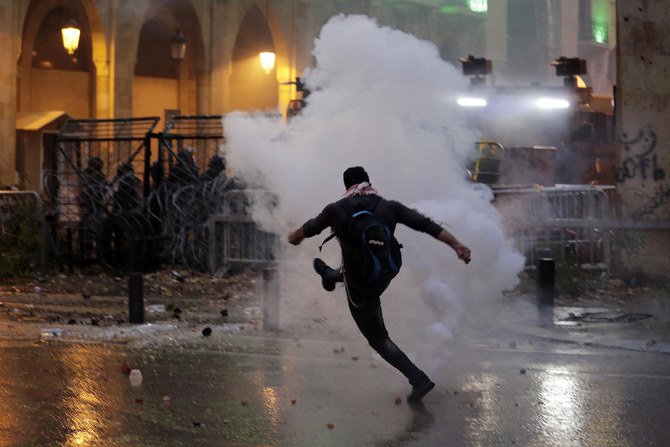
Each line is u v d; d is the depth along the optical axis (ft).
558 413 43.83
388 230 43.96
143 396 46.98
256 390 48.29
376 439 39.78
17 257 98.78
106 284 94.12
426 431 40.93
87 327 66.80
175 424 41.93
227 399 46.42
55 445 38.73
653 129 91.09
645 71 91.20
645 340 61.67
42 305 79.05
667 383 49.90
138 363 55.01
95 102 165.78
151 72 181.78
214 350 58.90
